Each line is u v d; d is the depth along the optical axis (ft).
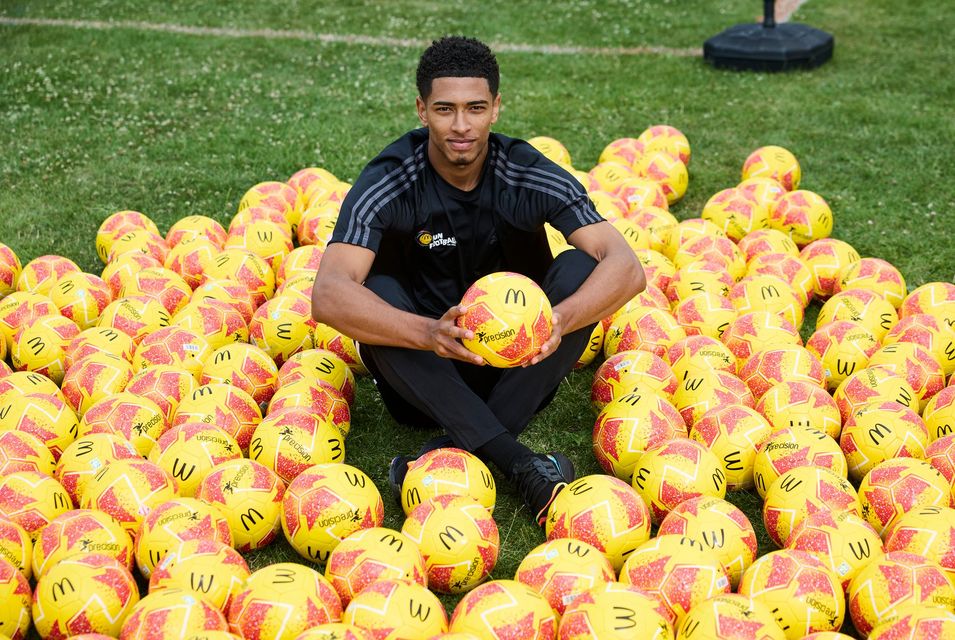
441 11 35.40
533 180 11.59
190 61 29.73
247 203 19.08
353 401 13.71
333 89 27.50
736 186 21.40
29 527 10.61
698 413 12.69
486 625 8.84
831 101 25.85
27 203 20.21
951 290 15.07
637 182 19.48
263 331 14.55
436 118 10.93
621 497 10.48
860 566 9.86
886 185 20.86
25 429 12.00
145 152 22.95
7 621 9.30
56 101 26.20
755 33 28.91
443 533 10.16
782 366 13.26
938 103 25.45
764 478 11.51
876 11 34.04
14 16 34.37
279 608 8.95
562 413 13.82
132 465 10.90
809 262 16.61
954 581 9.89
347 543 9.91
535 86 27.63
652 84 27.63
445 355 10.57
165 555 9.75
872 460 11.82
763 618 8.74
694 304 14.92
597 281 11.14
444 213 11.66
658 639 8.68
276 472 11.57
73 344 13.91
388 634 8.84
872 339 13.99
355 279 11.10
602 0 36.35
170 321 14.85
